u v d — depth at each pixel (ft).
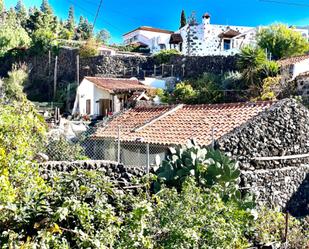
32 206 14.21
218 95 94.32
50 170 25.09
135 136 46.57
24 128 17.34
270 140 38.99
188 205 20.08
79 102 111.65
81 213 14.56
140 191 22.38
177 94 98.27
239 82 95.50
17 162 15.28
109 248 15.10
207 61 121.39
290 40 120.78
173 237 18.01
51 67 150.20
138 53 170.50
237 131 37.45
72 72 143.23
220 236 18.86
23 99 19.44
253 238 26.18
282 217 29.78
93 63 138.00
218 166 27.78
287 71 89.30
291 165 40.16
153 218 19.16
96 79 108.88
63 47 150.00
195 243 18.17
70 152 35.91
